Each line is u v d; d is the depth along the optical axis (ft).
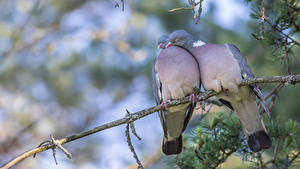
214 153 23.40
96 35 51.42
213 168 23.59
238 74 23.80
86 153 44.45
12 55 50.88
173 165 24.86
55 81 50.78
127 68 50.65
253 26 42.27
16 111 49.88
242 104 24.53
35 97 50.96
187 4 20.53
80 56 51.01
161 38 34.55
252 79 21.04
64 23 53.88
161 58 26.04
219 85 24.13
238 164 27.96
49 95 51.62
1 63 50.37
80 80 51.93
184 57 25.36
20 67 50.93
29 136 49.55
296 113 39.09
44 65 50.44
